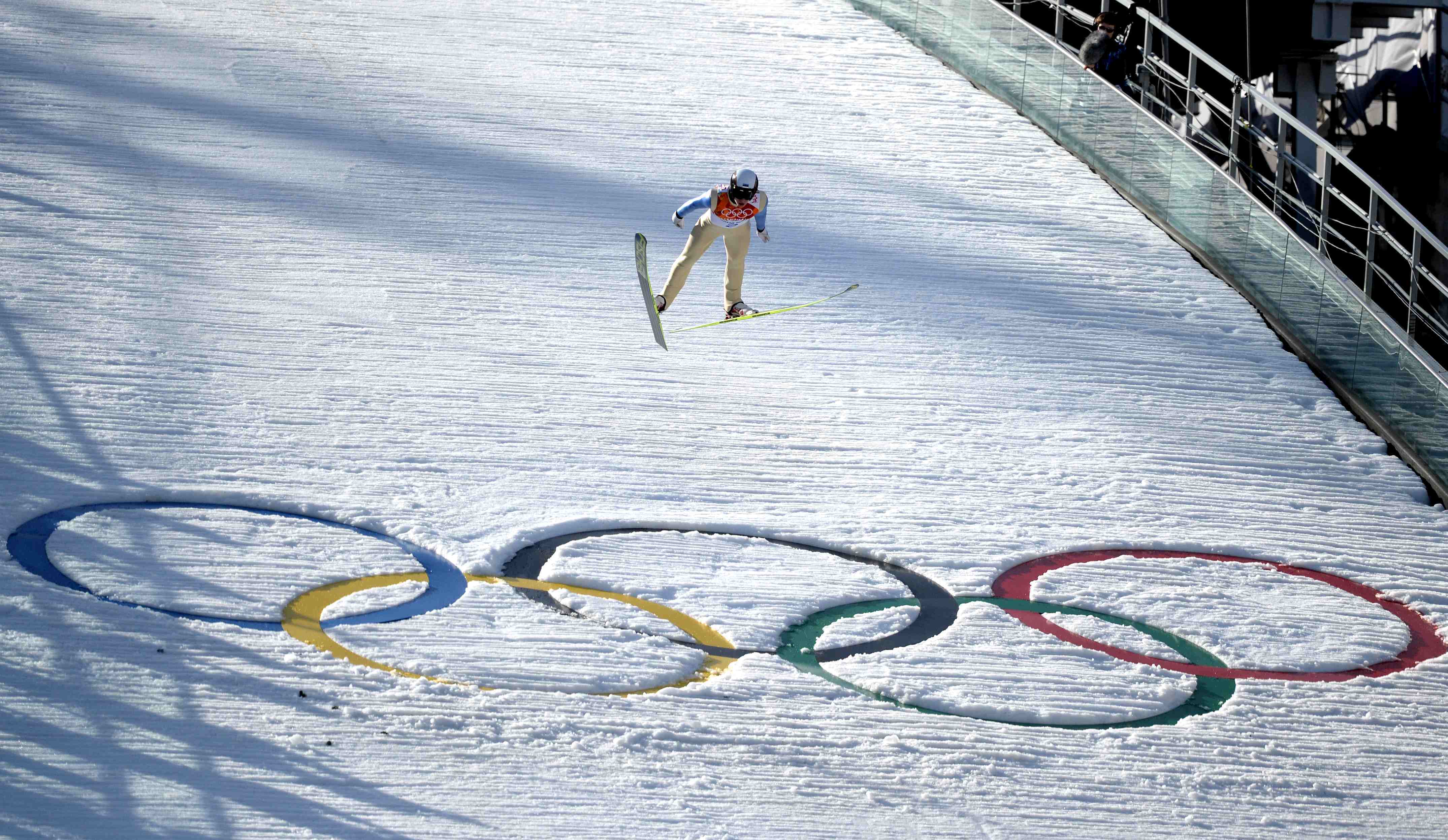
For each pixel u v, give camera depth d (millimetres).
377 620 31391
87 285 46375
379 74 68125
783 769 27500
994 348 50250
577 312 49500
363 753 26156
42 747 24844
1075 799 27578
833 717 29625
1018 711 30625
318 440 39781
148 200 52938
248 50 69438
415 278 50188
